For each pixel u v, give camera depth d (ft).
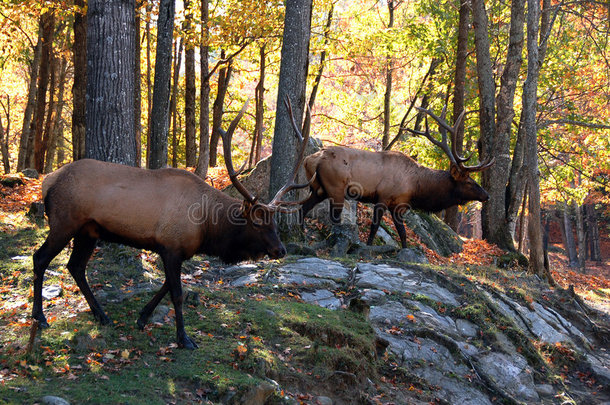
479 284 31.55
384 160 33.68
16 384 13.73
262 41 61.11
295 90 34.55
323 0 61.72
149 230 17.40
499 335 26.81
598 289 52.26
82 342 16.49
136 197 17.26
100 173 17.31
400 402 19.61
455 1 61.00
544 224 131.85
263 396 15.75
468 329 26.53
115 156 27.84
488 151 47.96
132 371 15.42
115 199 17.12
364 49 63.16
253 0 53.26
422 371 22.25
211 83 94.17
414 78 79.30
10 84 90.07
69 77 93.35
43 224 30.09
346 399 18.31
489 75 48.37
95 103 27.73
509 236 46.34
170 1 36.35
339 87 87.76
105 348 16.53
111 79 27.68
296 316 21.02
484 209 49.85
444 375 22.47
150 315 18.62
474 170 33.17
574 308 36.01
